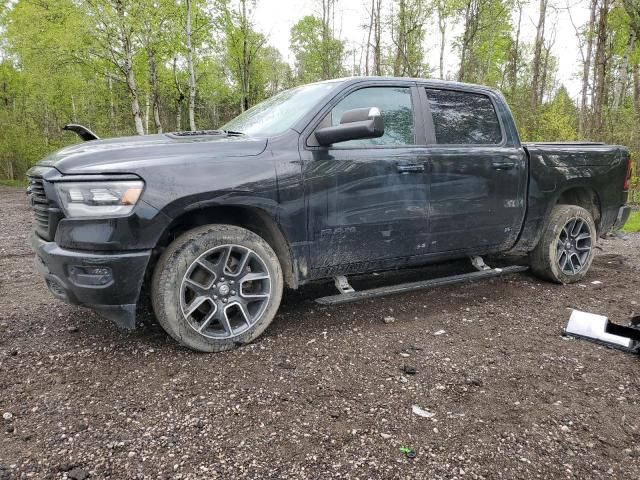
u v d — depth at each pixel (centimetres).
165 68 1997
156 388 261
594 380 272
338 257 346
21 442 213
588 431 224
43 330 347
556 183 445
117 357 299
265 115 376
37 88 2223
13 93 2795
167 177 279
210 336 301
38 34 1559
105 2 1335
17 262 605
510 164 415
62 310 392
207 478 189
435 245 387
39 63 1827
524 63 2725
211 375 276
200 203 287
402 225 364
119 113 2573
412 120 377
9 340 329
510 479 191
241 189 297
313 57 2564
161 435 218
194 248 292
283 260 336
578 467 199
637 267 545
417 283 396
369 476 191
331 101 343
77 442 212
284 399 249
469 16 1806
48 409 240
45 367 287
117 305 279
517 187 422
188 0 1555
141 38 1481
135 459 201
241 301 312
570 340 331
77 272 273
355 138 308
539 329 351
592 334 327
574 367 289
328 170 329
